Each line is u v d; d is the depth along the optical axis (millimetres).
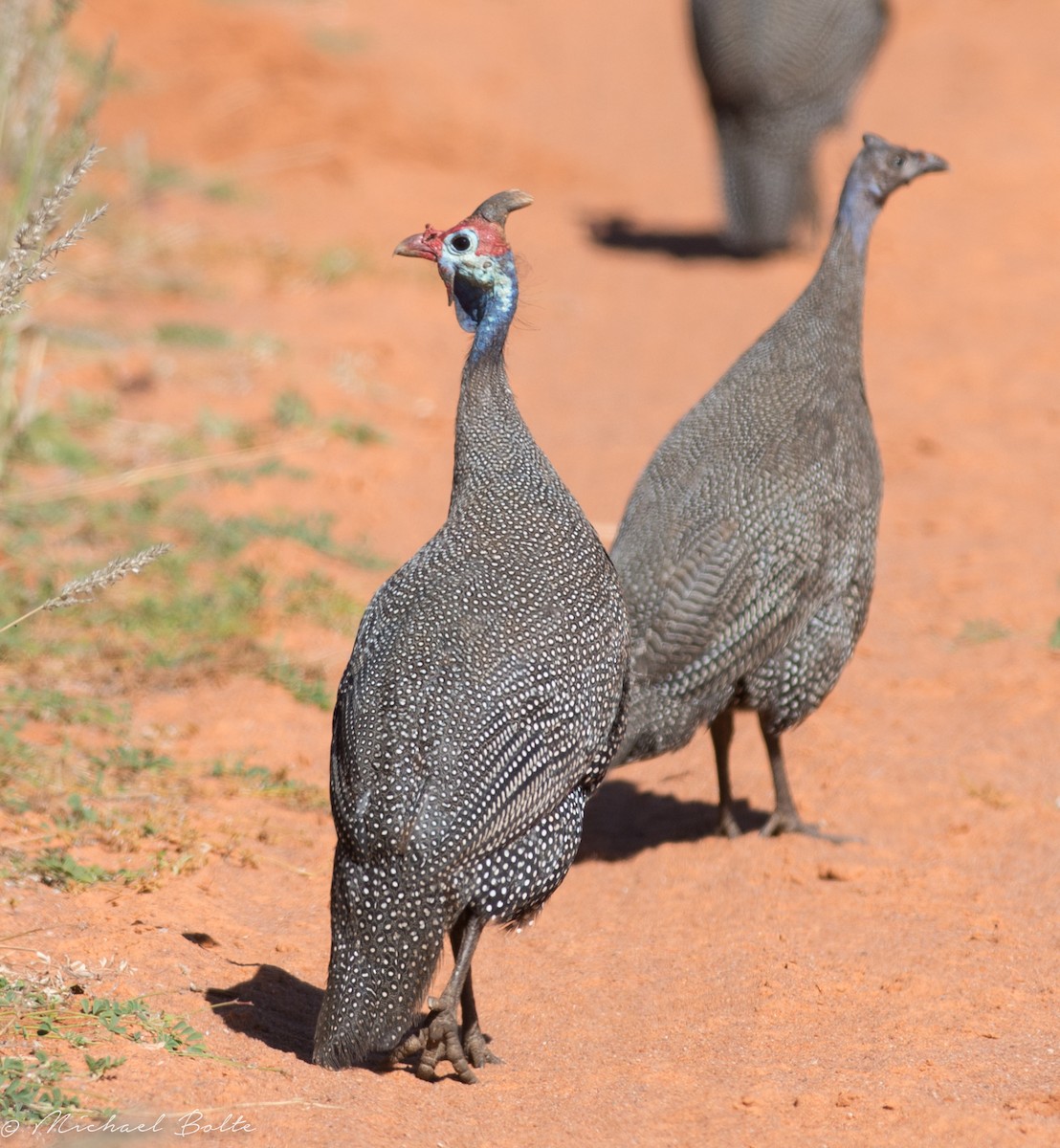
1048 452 23875
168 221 33469
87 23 42312
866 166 14102
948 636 18203
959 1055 10000
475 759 9445
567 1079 9859
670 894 13062
